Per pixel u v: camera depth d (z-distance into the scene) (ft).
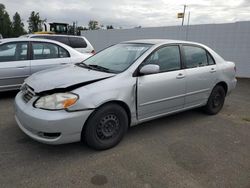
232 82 17.93
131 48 13.97
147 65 11.89
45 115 9.75
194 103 15.46
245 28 35.55
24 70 18.69
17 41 18.76
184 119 16.19
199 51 15.75
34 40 19.53
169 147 12.05
